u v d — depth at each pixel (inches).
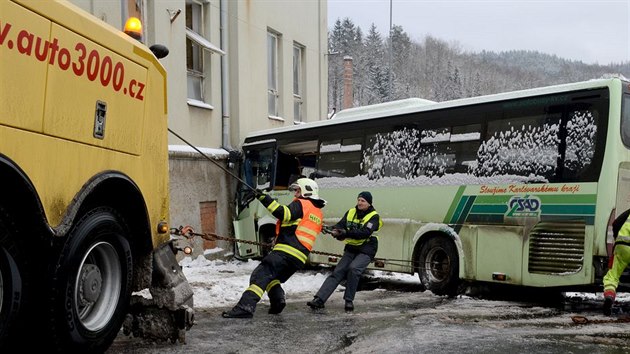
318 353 217.5
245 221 544.1
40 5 149.4
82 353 175.0
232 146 587.2
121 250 191.6
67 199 160.7
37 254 156.7
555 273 318.0
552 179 324.5
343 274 322.7
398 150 408.5
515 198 338.3
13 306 148.6
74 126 163.6
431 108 391.2
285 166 521.0
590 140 311.6
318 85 783.1
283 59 688.4
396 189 405.7
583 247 308.0
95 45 173.5
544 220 324.5
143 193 203.0
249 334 246.7
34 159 147.9
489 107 359.3
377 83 2154.3
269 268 289.1
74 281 168.4
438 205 378.3
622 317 290.8
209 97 561.3
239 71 589.9
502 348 224.7
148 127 207.2
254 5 620.4
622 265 293.4
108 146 180.9
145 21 466.3
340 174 447.8
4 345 150.6
